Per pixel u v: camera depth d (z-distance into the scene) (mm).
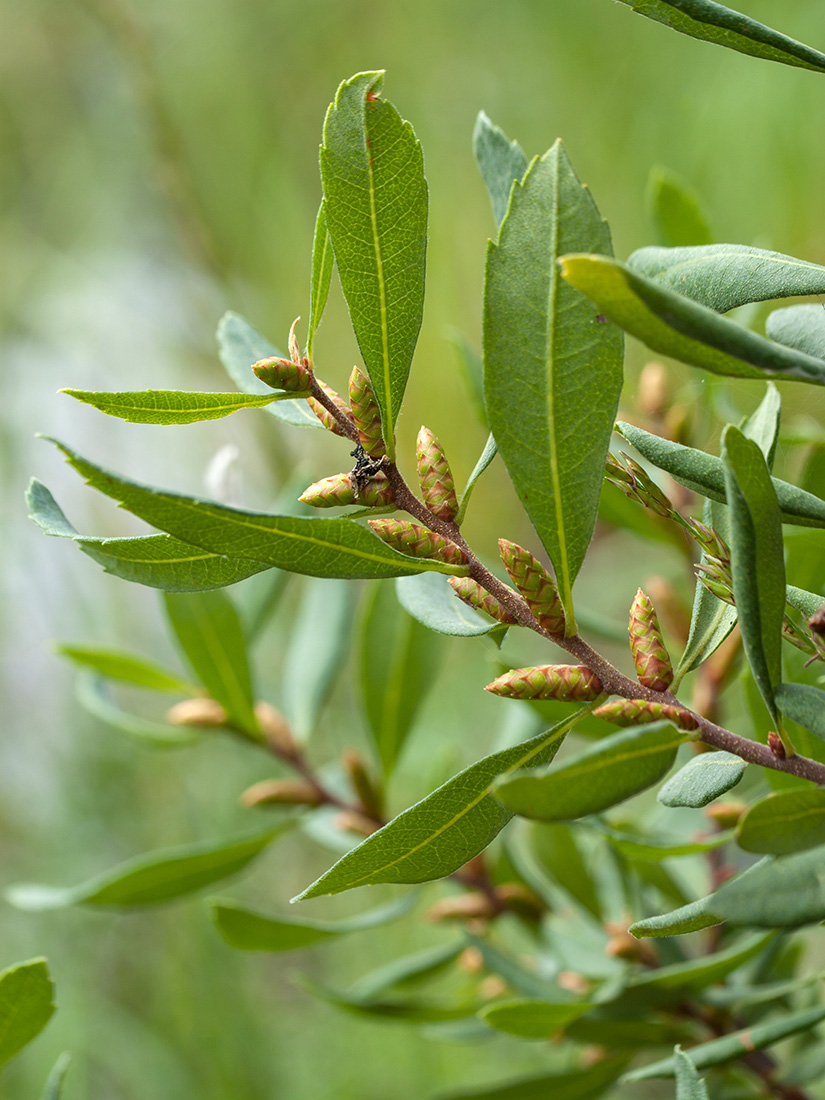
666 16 305
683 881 435
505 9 927
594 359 298
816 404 365
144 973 771
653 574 758
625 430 312
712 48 798
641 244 849
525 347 298
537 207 297
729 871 385
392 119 300
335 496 307
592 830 355
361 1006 411
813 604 314
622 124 852
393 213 302
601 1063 385
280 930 386
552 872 404
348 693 848
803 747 338
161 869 415
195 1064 703
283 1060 727
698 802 298
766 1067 379
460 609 323
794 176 735
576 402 299
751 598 289
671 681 304
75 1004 721
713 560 308
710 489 308
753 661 290
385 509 308
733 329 282
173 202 939
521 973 387
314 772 451
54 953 782
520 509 951
